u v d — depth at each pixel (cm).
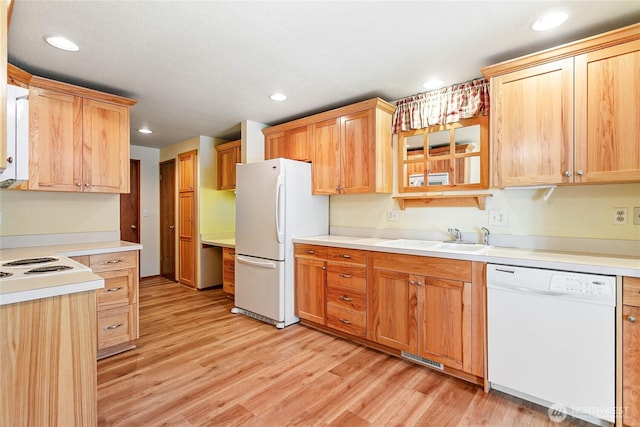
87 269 152
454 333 211
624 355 154
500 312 190
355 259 266
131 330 261
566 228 216
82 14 167
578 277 164
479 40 195
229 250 402
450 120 262
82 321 127
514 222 236
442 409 181
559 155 188
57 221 273
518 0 157
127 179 284
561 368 170
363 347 263
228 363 236
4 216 249
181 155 482
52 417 120
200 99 300
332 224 352
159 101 305
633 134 167
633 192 193
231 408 182
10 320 113
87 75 245
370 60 222
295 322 319
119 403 186
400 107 296
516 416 175
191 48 204
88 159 261
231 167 438
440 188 275
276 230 307
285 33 187
